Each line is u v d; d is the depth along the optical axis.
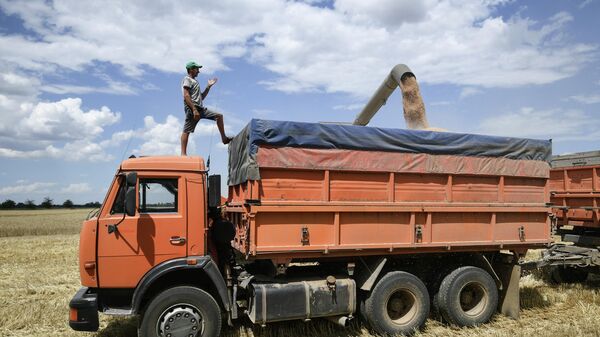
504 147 8.25
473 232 7.97
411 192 7.56
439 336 7.40
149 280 6.21
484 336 7.32
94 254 6.21
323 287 6.95
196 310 6.36
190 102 7.71
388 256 7.66
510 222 8.28
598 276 11.55
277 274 6.93
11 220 48.12
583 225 10.16
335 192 7.04
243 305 6.96
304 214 6.80
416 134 7.56
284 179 6.75
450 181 7.81
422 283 7.61
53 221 46.22
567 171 10.76
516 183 8.44
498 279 8.25
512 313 8.27
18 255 16.84
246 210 6.56
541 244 8.54
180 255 6.47
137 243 6.32
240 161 7.32
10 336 7.16
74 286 11.02
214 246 7.11
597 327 7.37
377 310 7.28
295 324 7.74
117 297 6.42
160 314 6.24
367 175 7.26
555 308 8.88
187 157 6.84
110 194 6.37
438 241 7.68
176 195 6.58
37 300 9.52
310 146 6.89
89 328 6.08
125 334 7.33
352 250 7.05
